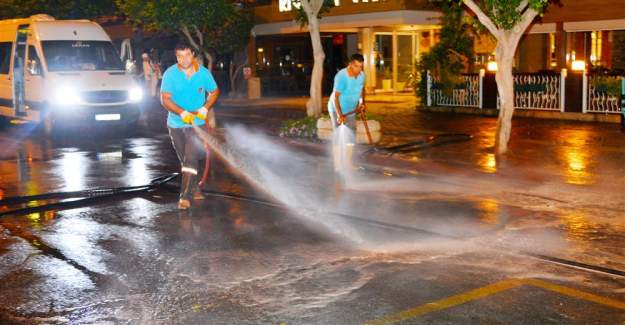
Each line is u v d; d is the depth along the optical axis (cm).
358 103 993
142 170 1109
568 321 474
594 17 1936
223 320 487
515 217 767
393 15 2278
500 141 1207
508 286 543
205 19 2322
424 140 1356
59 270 604
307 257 628
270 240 687
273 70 2941
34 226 760
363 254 634
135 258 635
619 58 2147
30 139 1523
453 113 1970
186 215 798
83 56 1609
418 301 514
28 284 568
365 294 530
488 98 1923
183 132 809
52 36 1599
